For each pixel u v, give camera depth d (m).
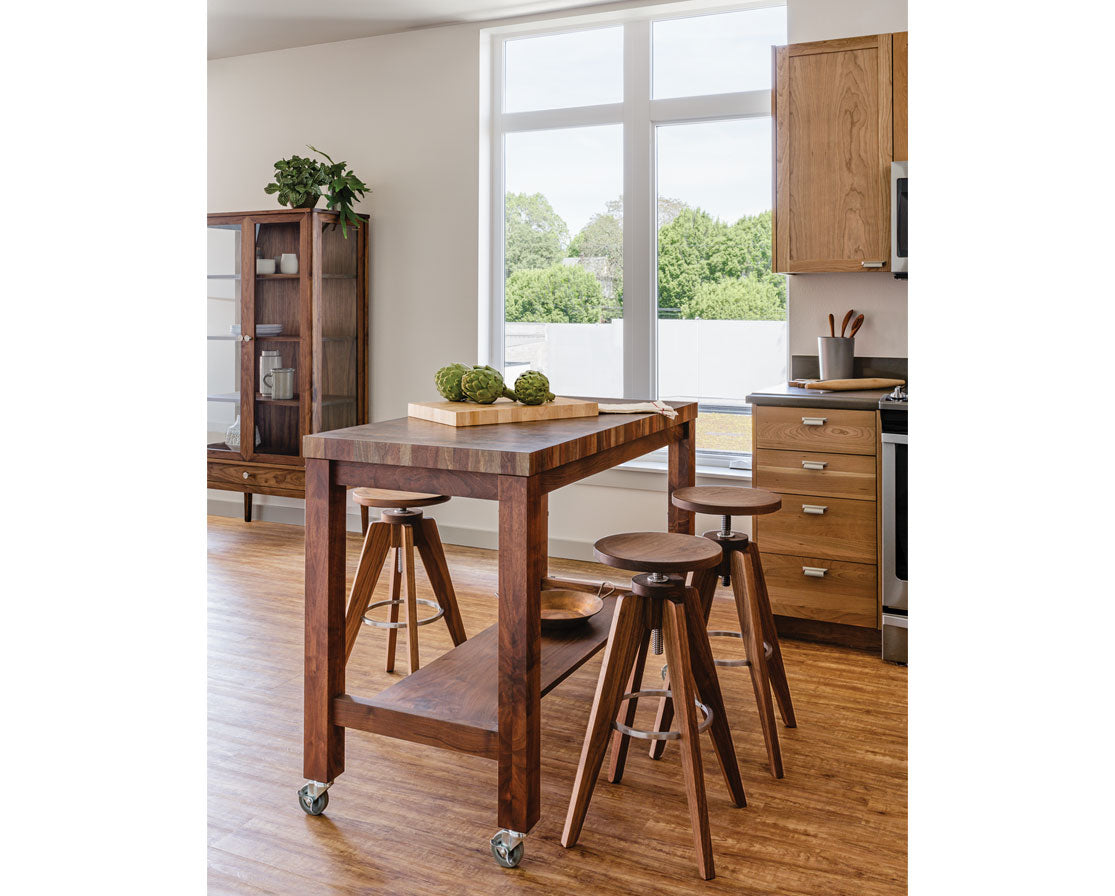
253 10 4.88
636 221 4.89
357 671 3.24
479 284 5.19
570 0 4.68
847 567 3.54
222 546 5.08
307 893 1.92
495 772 2.50
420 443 2.11
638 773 2.51
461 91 5.13
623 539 2.33
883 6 4.04
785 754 2.62
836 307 4.20
